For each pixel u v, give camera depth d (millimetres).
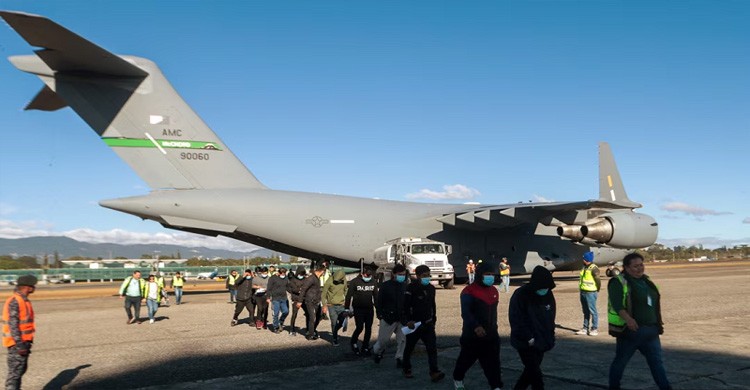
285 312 12258
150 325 13742
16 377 6219
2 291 40031
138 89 19812
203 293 28438
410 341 7195
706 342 9320
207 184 21750
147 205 20750
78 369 8078
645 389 6340
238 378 7312
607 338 10109
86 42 15148
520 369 7531
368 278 9016
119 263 82625
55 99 18750
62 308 19750
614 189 26625
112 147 19750
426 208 26375
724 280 27594
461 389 6180
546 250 27469
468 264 25000
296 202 23656
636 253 5941
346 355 9047
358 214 24656
